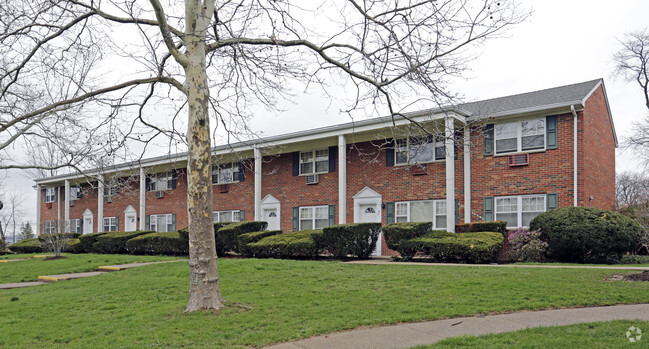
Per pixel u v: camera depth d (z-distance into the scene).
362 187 19.95
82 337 6.61
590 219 13.40
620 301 7.55
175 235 20.64
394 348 5.65
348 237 15.60
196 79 8.01
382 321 6.89
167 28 7.90
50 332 6.92
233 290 9.63
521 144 16.30
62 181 32.53
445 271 11.11
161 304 8.56
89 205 33.06
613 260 13.22
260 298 8.74
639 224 13.45
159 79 8.59
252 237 17.72
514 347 5.34
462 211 17.27
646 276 9.27
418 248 14.51
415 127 12.23
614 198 19.53
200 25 8.19
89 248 24.80
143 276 12.35
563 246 13.50
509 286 8.93
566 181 15.35
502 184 16.52
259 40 9.06
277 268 12.53
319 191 21.27
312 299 8.58
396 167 19.05
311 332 6.41
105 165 12.09
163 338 6.27
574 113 15.16
